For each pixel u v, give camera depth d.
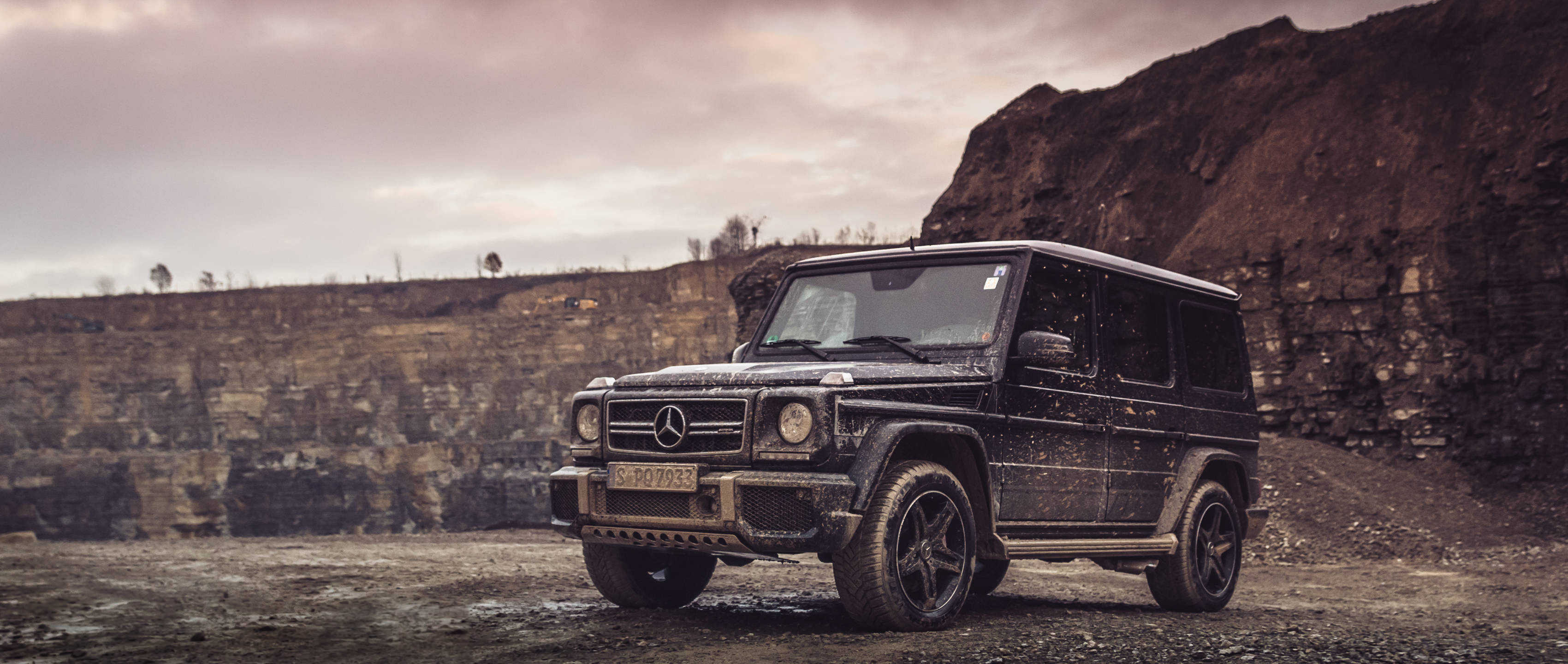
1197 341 7.38
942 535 5.32
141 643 5.07
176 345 83.56
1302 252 22.59
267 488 80.56
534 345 79.12
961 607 5.40
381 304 89.44
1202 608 6.98
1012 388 5.71
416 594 7.13
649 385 5.46
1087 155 31.48
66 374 83.81
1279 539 13.96
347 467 79.81
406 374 80.56
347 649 4.88
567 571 8.96
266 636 5.27
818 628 5.38
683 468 5.07
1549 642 5.02
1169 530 6.79
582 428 5.64
